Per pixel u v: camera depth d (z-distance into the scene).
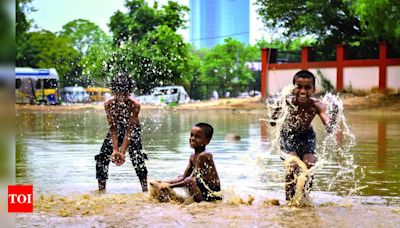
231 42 61.06
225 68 58.78
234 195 5.65
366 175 7.37
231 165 8.32
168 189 5.45
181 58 40.50
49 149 10.88
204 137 5.71
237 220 4.51
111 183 6.82
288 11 34.03
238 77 59.72
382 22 27.92
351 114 25.16
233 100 37.09
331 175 7.37
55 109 33.53
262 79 36.56
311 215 4.73
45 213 4.82
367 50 33.34
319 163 5.52
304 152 5.71
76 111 31.64
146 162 8.75
